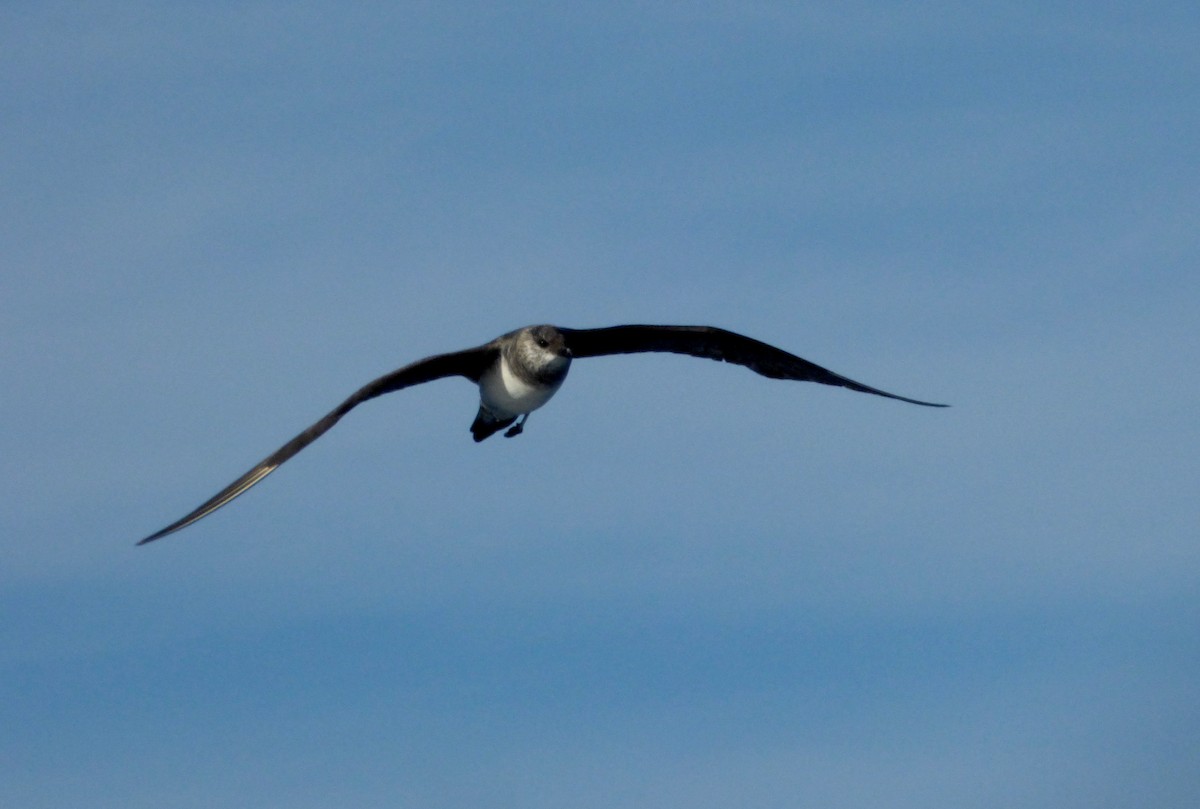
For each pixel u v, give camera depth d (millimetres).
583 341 19172
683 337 19422
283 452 16234
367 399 17250
